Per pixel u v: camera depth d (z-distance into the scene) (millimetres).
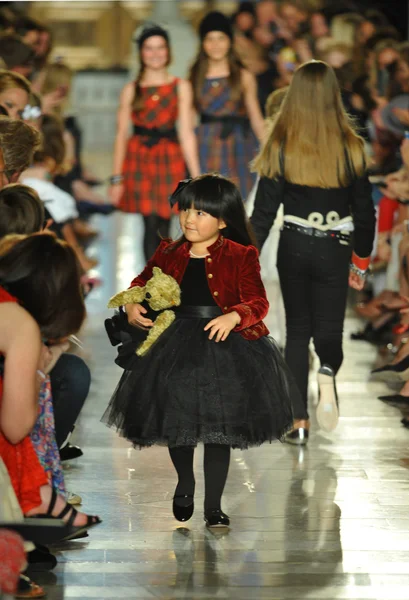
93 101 42656
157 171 18703
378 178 18266
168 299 8602
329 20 28953
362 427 12000
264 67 23156
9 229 8297
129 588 7590
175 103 18594
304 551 8320
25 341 7141
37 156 15828
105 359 15328
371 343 16641
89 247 24781
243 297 8688
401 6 31391
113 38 42375
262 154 11195
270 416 8383
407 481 10102
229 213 8766
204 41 18797
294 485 9953
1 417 7188
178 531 8727
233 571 7914
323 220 11078
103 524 8859
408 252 14406
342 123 10992
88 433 11695
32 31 20625
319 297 11352
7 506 6996
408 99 18172
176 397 8266
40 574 7812
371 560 8156
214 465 8797
